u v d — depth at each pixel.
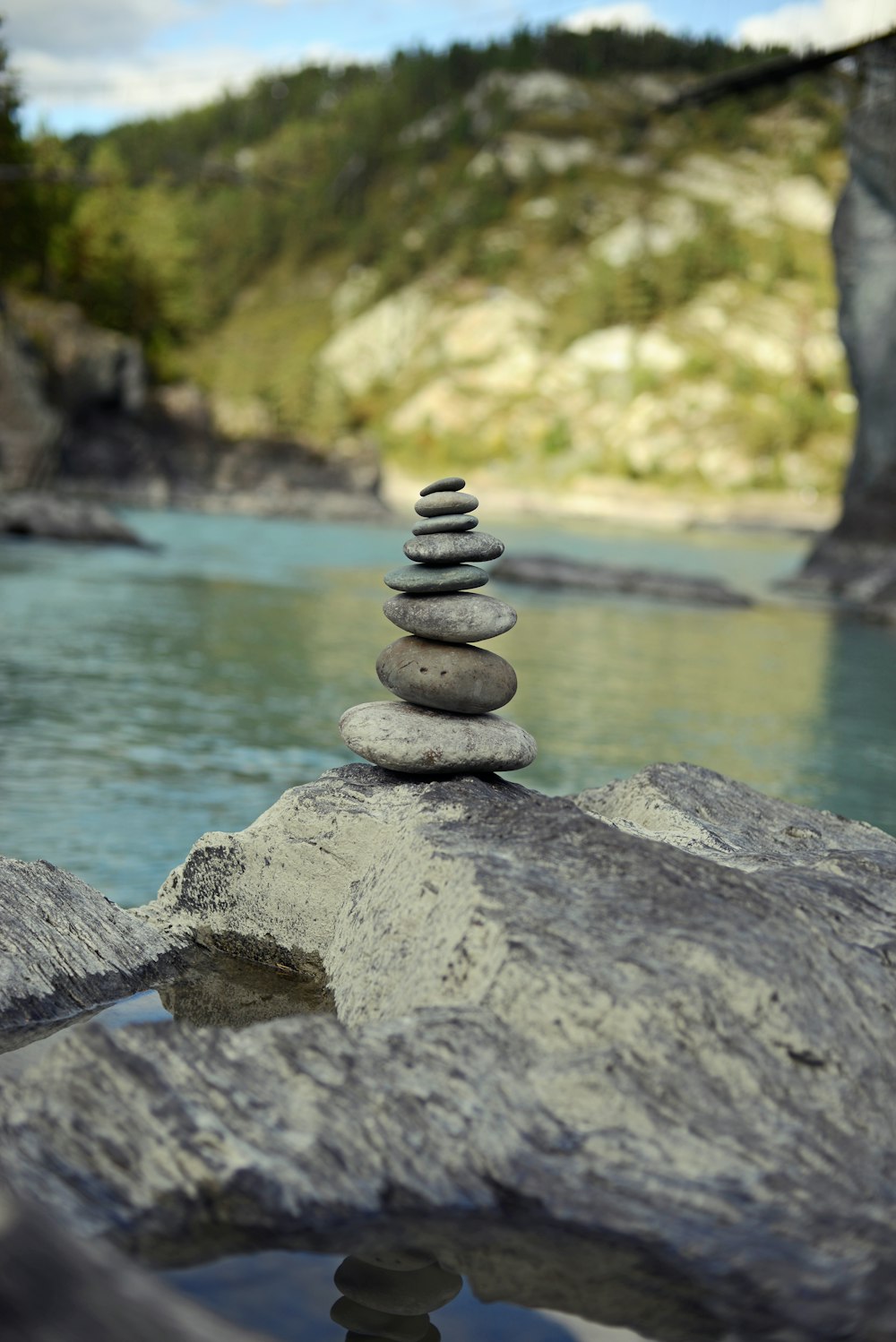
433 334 137.25
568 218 148.12
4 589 17.84
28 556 23.66
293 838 4.66
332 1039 3.00
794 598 25.53
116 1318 1.79
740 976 3.12
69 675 11.12
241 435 60.00
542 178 162.62
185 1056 2.87
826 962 3.30
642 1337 2.26
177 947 4.60
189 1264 2.44
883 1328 2.32
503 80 192.25
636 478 104.12
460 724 4.86
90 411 48.34
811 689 13.02
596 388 119.12
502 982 3.21
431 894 3.70
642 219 148.88
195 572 23.44
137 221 61.97
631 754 8.83
